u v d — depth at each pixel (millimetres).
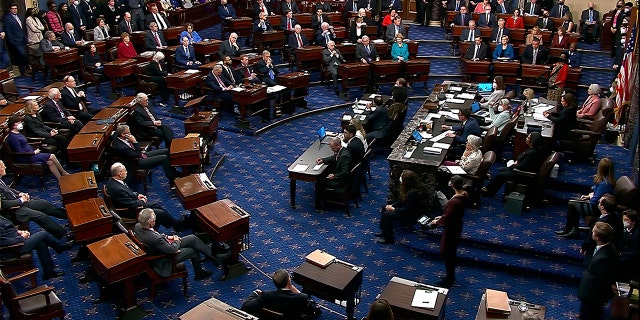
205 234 10336
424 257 10406
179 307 8922
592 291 8008
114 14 19438
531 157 11211
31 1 18219
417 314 7496
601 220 8883
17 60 17188
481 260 10086
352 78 17328
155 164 11977
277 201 12172
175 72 17328
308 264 8516
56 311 8000
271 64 16625
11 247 8781
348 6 21875
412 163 10844
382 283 9695
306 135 15297
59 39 17031
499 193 12133
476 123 12359
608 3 21156
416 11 23547
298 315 7914
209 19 23250
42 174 11648
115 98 16281
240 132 15203
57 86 14445
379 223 11430
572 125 12719
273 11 22516
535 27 18422
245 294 9320
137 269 8477
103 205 9625
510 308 7551
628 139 13492
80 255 9750
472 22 19391
